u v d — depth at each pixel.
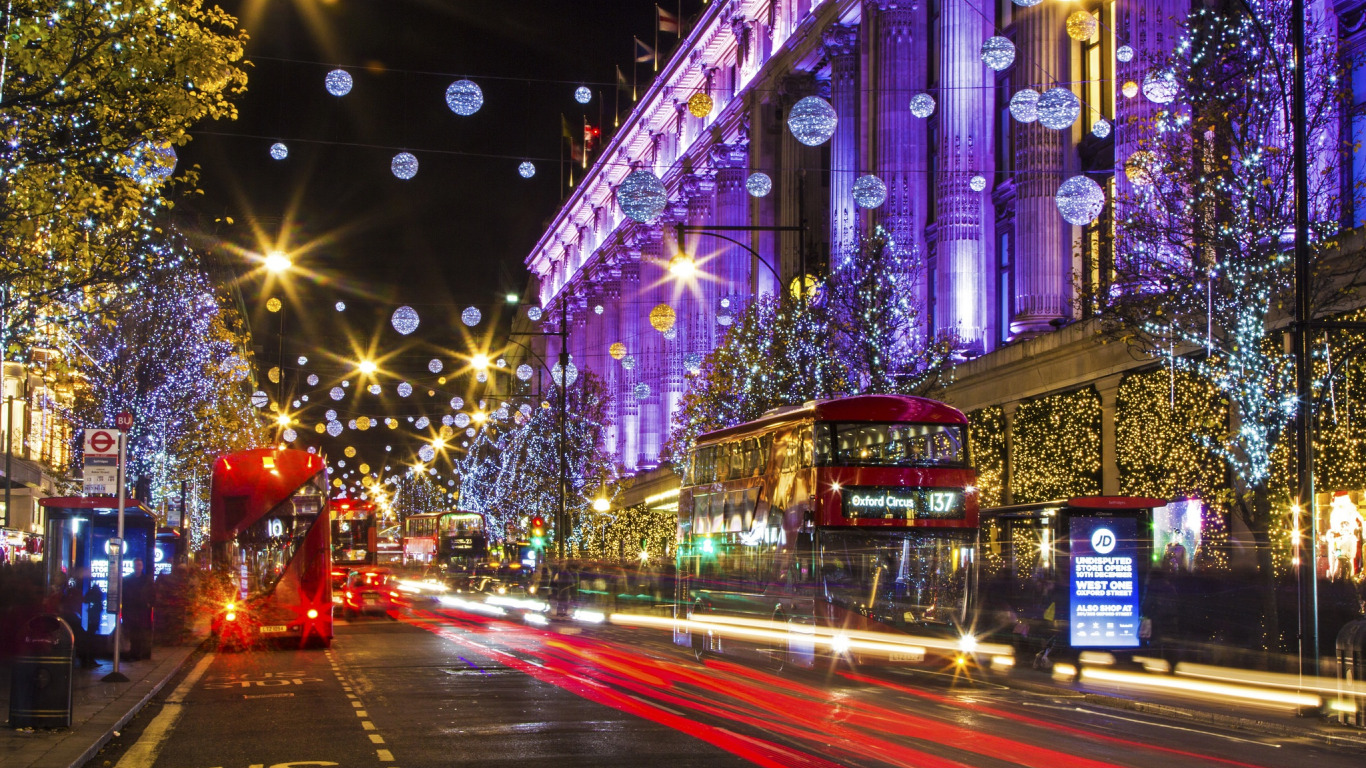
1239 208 20.31
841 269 38.25
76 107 15.46
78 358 37.66
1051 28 37.16
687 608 27.50
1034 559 25.44
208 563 29.02
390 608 48.25
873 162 47.09
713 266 70.31
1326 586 21.12
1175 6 28.72
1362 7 24.16
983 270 41.22
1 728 14.20
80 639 23.73
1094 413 31.64
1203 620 22.20
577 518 78.56
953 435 22.23
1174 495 27.42
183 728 15.29
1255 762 12.45
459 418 63.56
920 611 21.55
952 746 13.40
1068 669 22.70
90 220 16.33
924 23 46.97
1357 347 19.88
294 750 13.31
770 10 66.12
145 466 41.22
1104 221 24.31
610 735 14.25
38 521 57.59
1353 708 15.01
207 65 15.94
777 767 11.95
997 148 43.44
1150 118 23.16
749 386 41.38
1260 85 20.28
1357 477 21.61
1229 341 21.03
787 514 22.48
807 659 21.44
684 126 79.25
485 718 15.91
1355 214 23.23
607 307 99.06
